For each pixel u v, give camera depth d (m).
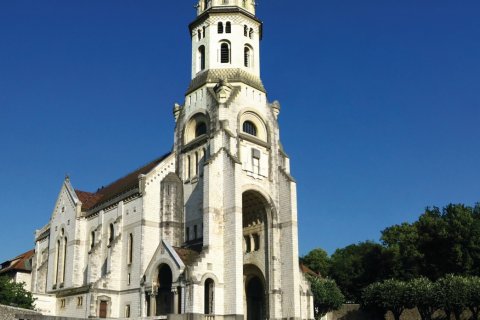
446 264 83.81
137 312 62.34
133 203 68.69
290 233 65.56
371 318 90.44
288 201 67.00
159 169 69.00
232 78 69.81
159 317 54.53
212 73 70.75
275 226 66.69
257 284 70.50
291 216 66.06
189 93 71.69
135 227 67.00
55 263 84.50
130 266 65.81
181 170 69.25
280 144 71.94
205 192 61.03
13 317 40.44
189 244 64.56
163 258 60.09
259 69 74.38
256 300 69.88
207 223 59.69
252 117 69.50
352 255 125.38
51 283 83.69
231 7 73.75
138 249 65.25
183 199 67.75
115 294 66.19
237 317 56.41
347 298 107.81
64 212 85.25
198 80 71.69
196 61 73.69
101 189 92.19
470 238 82.06
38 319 42.22
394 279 87.81
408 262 91.94
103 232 74.00
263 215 68.12
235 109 67.25
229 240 59.56
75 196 83.19
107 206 74.38
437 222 86.06
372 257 104.62
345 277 109.38
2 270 103.69
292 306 62.50
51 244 86.88
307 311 67.19
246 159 66.31
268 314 63.81
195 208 65.44
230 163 62.28
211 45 72.38
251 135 68.00
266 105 71.62
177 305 56.41
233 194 60.69
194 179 66.94
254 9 76.81
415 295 77.62
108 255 68.81
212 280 58.12
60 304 71.44
